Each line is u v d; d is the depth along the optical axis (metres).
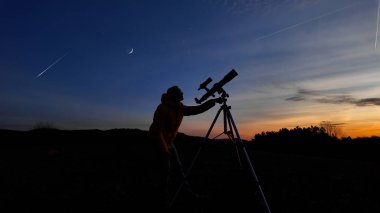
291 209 4.25
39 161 8.91
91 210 4.32
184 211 4.21
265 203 3.35
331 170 7.80
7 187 5.68
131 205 4.56
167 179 4.34
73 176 6.72
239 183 5.27
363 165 9.08
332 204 4.48
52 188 5.62
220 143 12.42
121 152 10.60
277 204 4.49
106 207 4.47
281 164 8.74
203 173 6.91
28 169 7.59
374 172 7.61
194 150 11.14
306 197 4.88
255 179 3.44
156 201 4.72
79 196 5.07
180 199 4.85
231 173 6.78
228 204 4.48
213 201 4.66
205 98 4.39
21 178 6.51
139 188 5.62
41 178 6.53
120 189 5.55
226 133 4.20
